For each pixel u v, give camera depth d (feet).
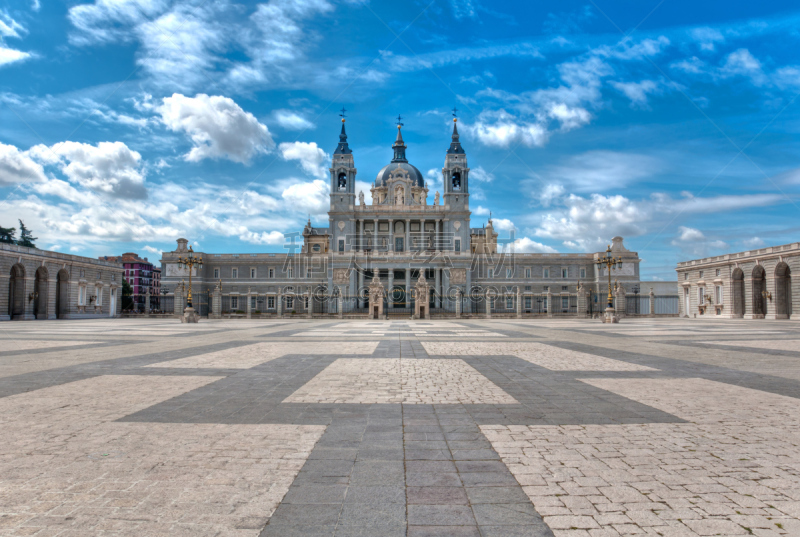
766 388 44.34
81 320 234.99
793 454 25.63
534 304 364.38
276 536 16.89
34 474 22.62
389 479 22.15
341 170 378.53
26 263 237.04
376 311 256.93
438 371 55.11
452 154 383.45
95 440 27.94
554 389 43.80
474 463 24.26
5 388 44.14
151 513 18.70
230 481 21.88
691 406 36.83
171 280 362.94
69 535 16.94
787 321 205.26
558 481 21.91
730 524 17.84
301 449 26.43
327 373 53.47
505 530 17.39
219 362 63.16
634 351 77.77
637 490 20.90
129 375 51.96
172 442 27.61
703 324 181.78
